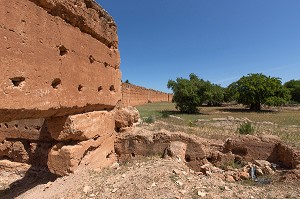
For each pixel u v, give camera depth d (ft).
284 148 30.89
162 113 90.12
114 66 32.01
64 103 20.59
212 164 32.89
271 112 108.78
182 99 97.35
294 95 178.40
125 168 26.27
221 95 102.53
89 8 24.26
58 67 19.81
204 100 98.37
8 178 27.94
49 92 18.75
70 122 22.41
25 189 23.94
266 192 21.22
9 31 15.02
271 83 116.57
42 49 17.95
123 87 103.04
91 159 25.79
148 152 33.22
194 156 32.58
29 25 16.65
